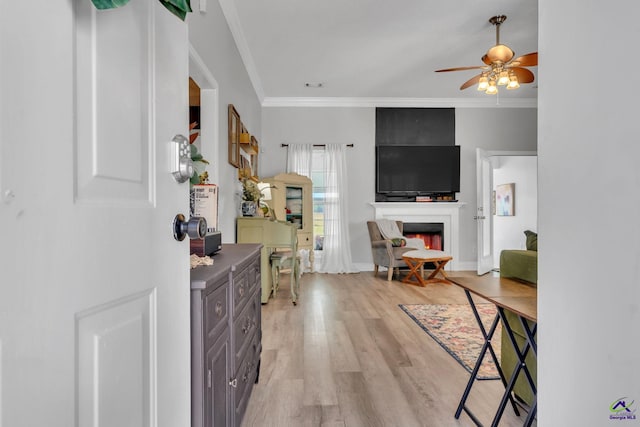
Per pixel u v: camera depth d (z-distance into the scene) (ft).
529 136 19.02
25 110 1.35
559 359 2.29
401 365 7.21
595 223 1.98
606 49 1.89
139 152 2.14
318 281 15.94
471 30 11.52
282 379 6.62
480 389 6.25
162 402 2.35
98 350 1.74
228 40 10.21
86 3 1.70
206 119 8.61
